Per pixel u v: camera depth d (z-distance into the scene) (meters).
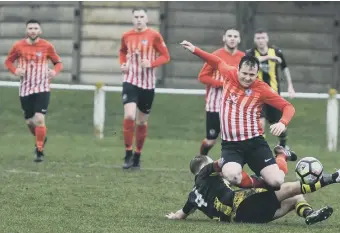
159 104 53.28
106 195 25.80
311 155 39.94
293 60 59.34
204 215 22.77
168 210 23.38
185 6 59.22
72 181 28.80
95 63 60.75
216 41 59.34
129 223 20.92
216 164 21.28
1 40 62.72
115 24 60.34
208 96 33.25
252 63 21.64
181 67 59.31
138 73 33.16
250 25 58.62
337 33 59.12
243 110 21.94
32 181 28.45
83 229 19.94
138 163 33.47
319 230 20.19
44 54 35.19
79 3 60.41
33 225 20.38
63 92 55.47
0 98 54.53
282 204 21.17
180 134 48.22
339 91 59.06
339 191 27.72
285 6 59.00
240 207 21.05
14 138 45.31
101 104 46.12
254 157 21.88
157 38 33.31
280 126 21.48
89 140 45.00
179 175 31.39
